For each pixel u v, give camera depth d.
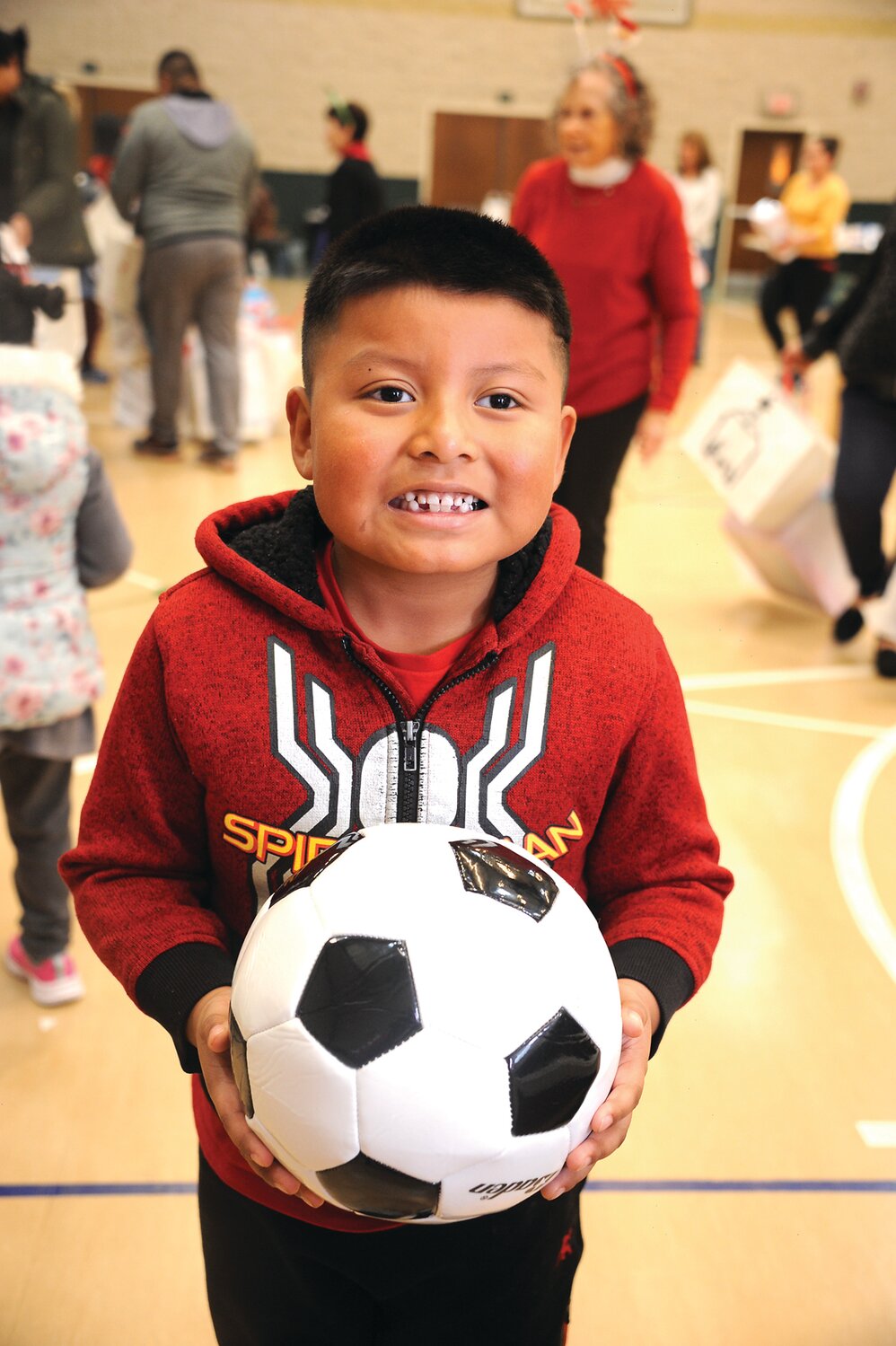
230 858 0.93
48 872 2.04
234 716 0.90
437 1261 0.97
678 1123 1.87
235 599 0.93
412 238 0.80
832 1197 1.73
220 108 5.38
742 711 3.39
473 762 0.91
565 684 0.93
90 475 1.90
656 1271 1.60
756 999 2.18
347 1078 0.75
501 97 15.82
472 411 0.81
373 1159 0.76
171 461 5.93
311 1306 1.02
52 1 15.22
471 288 0.79
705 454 4.08
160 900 0.96
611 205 3.04
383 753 0.91
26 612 1.86
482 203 16.38
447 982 0.76
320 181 15.94
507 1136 0.76
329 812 0.91
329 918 0.79
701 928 0.96
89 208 6.63
